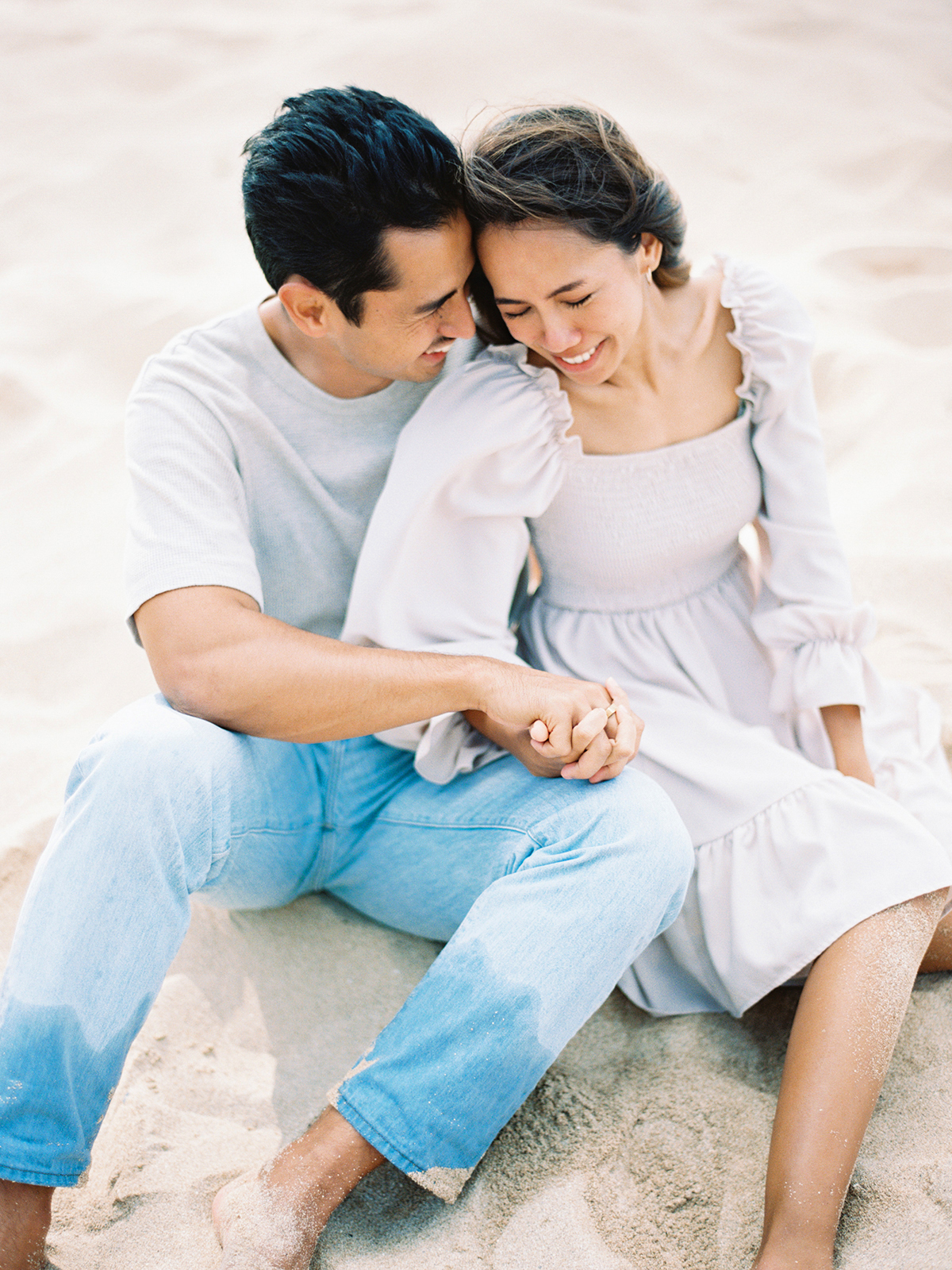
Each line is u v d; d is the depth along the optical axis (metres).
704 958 1.59
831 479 2.73
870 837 1.49
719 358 1.70
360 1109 1.30
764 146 4.14
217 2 5.60
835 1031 1.36
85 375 3.16
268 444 1.61
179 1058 1.58
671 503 1.70
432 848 1.56
